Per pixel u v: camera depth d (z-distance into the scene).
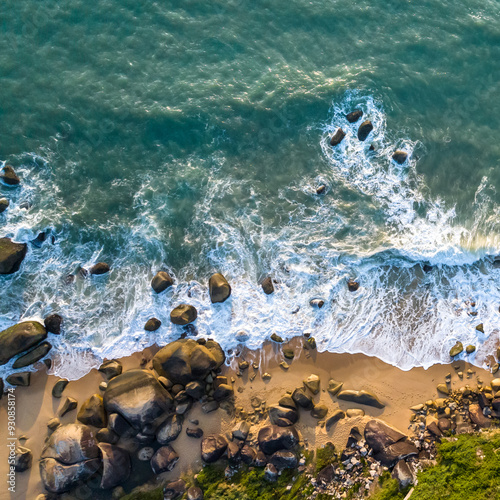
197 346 12.88
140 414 12.02
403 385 13.05
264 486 11.90
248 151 15.24
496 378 13.13
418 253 14.18
